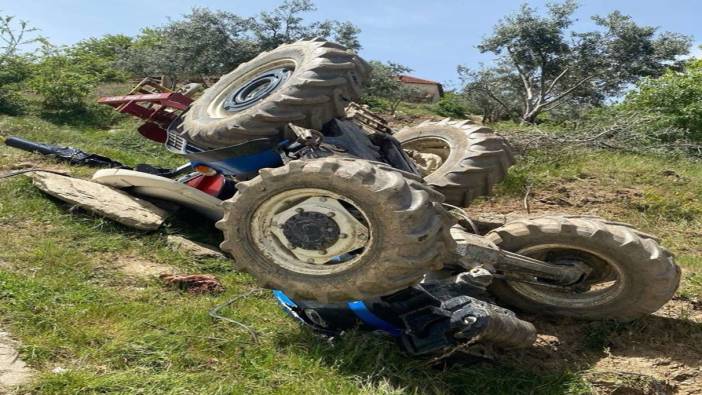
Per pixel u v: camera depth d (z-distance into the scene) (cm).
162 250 602
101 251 580
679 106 1705
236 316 461
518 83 3781
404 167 580
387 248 379
